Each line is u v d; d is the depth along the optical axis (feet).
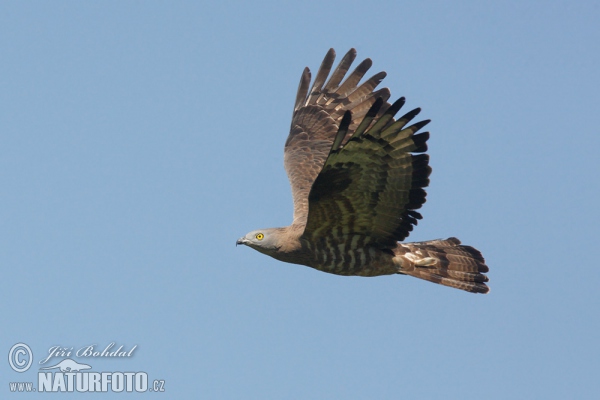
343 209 46.39
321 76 60.44
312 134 58.90
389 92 59.11
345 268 49.75
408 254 51.26
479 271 52.13
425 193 44.45
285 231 49.75
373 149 42.75
